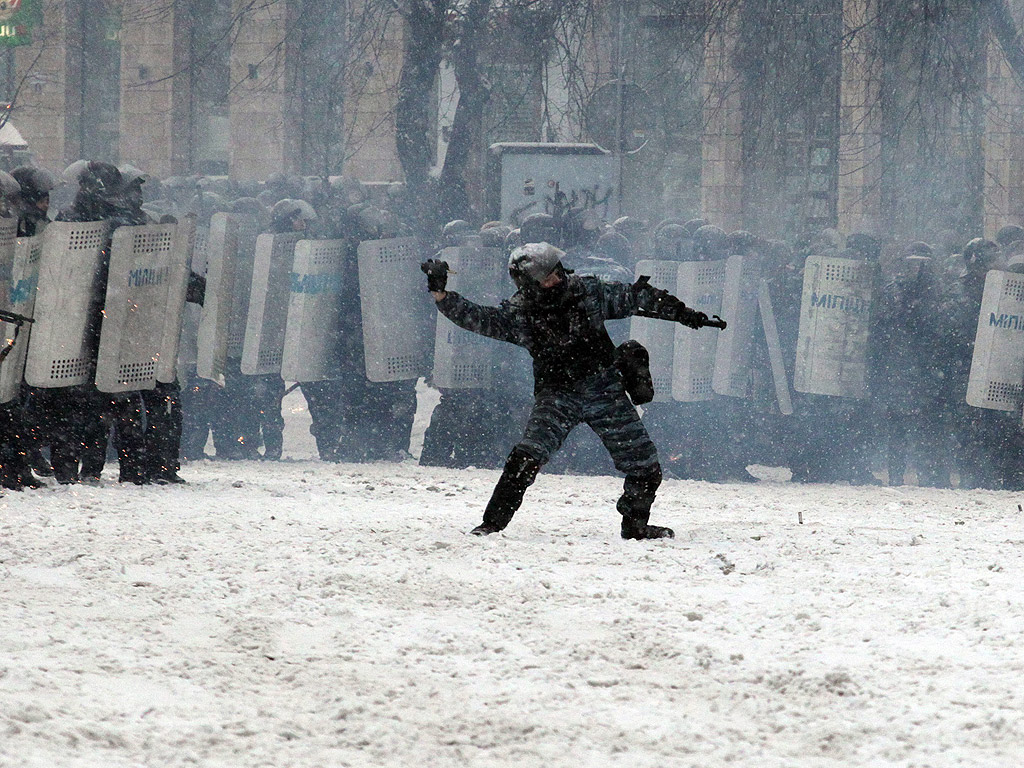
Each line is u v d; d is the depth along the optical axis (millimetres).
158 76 141625
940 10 79875
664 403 50125
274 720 13219
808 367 49969
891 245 99500
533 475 26125
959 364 50625
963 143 98688
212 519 28094
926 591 20125
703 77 116562
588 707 14023
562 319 25797
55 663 14867
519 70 105688
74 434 37375
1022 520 33438
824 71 88875
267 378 53812
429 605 18891
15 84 142750
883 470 56562
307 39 127875
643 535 26578
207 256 48625
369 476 42438
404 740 12734
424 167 86625
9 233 34562
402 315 51969
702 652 16203
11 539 23906
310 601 18766
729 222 121000
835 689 14562
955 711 13766
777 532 28188
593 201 78938
